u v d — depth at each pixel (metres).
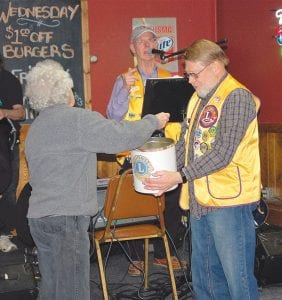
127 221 3.18
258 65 4.54
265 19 4.41
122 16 4.90
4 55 4.65
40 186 2.18
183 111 3.08
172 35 5.03
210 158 2.22
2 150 3.76
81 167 2.16
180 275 3.65
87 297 2.21
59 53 4.75
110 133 2.12
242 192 2.26
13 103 4.07
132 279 3.73
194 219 2.43
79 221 2.17
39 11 4.70
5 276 2.95
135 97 3.63
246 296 2.30
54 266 2.19
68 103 2.26
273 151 4.43
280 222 4.20
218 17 5.04
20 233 3.53
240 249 2.29
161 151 2.30
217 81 2.31
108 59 4.89
